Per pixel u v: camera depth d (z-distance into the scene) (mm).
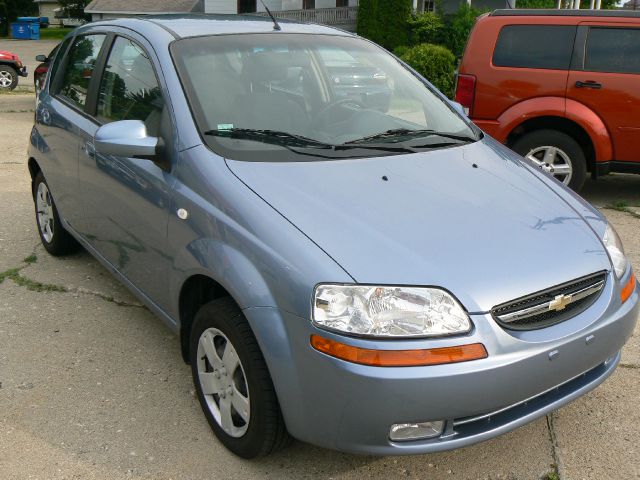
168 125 3164
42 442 2951
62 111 4410
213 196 2828
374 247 2488
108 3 36156
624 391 3393
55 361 3619
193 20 3885
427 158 3250
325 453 2912
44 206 5035
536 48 6527
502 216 2820
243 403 2748
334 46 3932
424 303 2355
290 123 3309
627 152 6387
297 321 2406
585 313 2662
